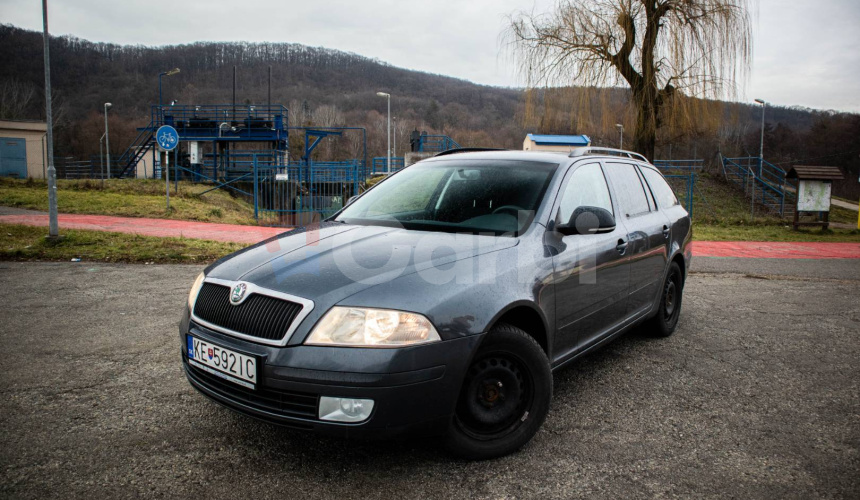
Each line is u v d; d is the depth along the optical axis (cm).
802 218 2333
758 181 2925
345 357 223
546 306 287
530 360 268
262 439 280
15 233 934
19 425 288
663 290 461
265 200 1800
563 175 342
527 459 267
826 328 527
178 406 316
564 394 352
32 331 448
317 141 2766
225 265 285
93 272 698
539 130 2161
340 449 272
